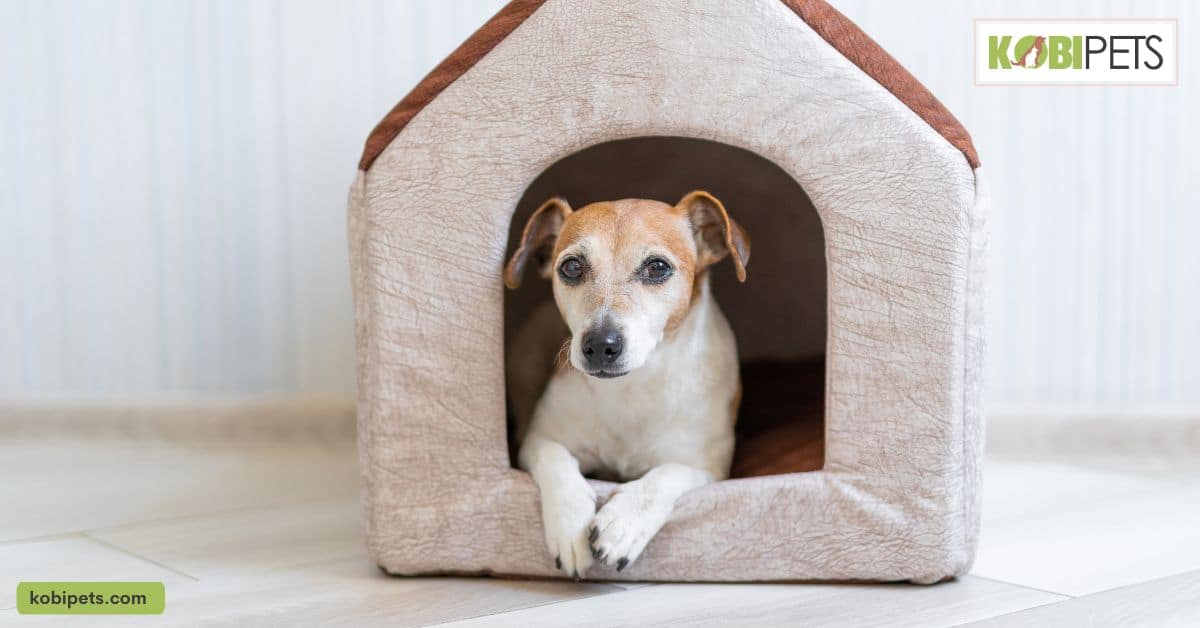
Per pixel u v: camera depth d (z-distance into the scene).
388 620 1.37
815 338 2.43
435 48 2.48
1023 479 2.23
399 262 1.53
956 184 1.47
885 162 1.47
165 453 2.46
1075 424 2.54
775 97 1.48
